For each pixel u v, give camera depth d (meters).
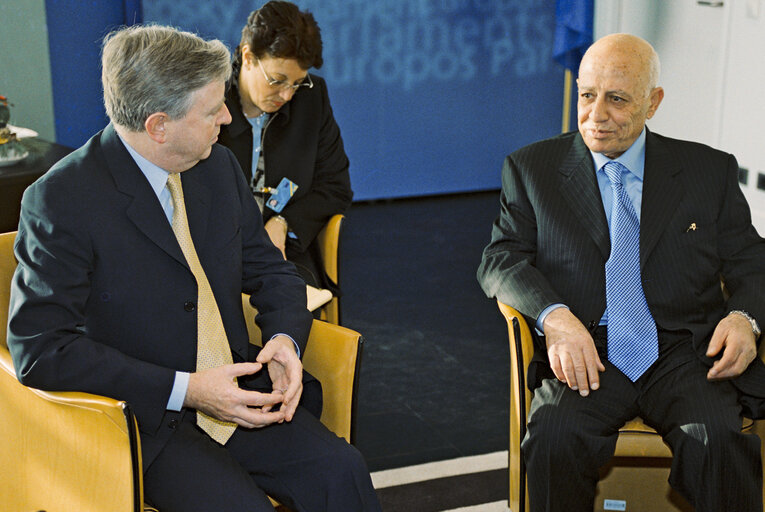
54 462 1.73
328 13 5.40
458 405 3.15
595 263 2.17
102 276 1.71
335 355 1.93
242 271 2.04
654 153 2.23
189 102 1.66
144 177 1.75
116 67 1.66
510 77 5.92
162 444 1.73
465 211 5.65
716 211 2.20
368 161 5.79
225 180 1.93
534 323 2.14
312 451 1.81
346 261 4.70
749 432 2.05
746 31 4.66
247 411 1.70
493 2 5.73
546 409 2.05
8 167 3.16
